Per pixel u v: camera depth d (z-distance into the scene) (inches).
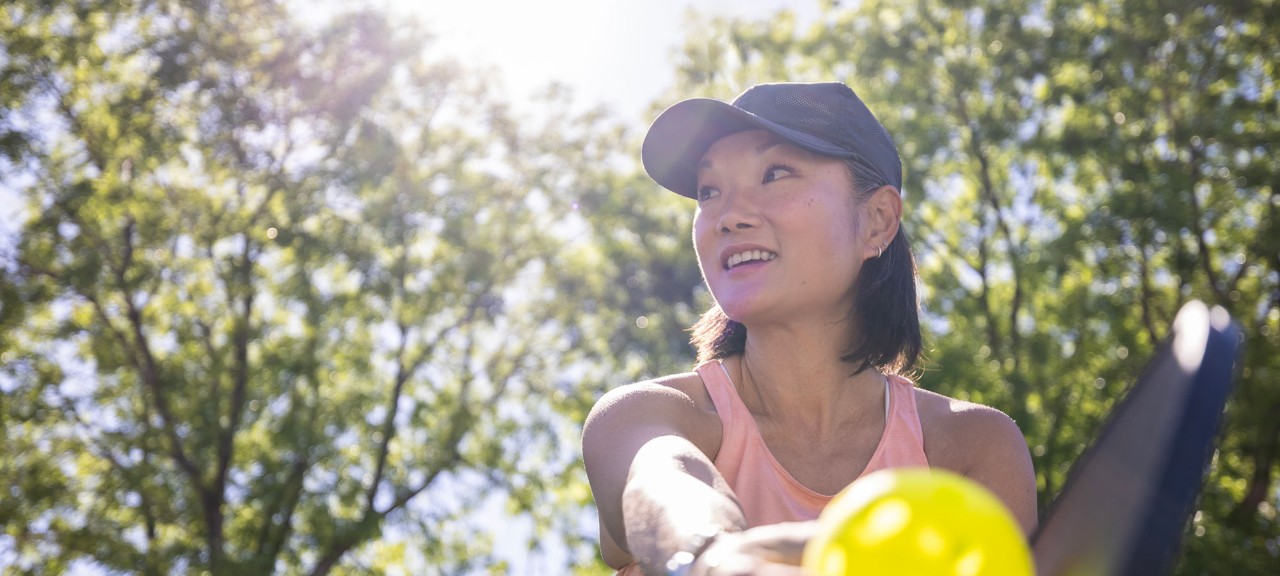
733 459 59.2
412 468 713.0
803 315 61.7
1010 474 59.2
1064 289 645.9
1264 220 623.2
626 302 774.5
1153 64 635.5
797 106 63.1
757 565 26.8
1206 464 29.1
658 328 759.7
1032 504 59.4
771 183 61.8
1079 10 671.8
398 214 721.0
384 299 703.7
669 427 51.9
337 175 714.8
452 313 743.7
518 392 755.4
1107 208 601.6
